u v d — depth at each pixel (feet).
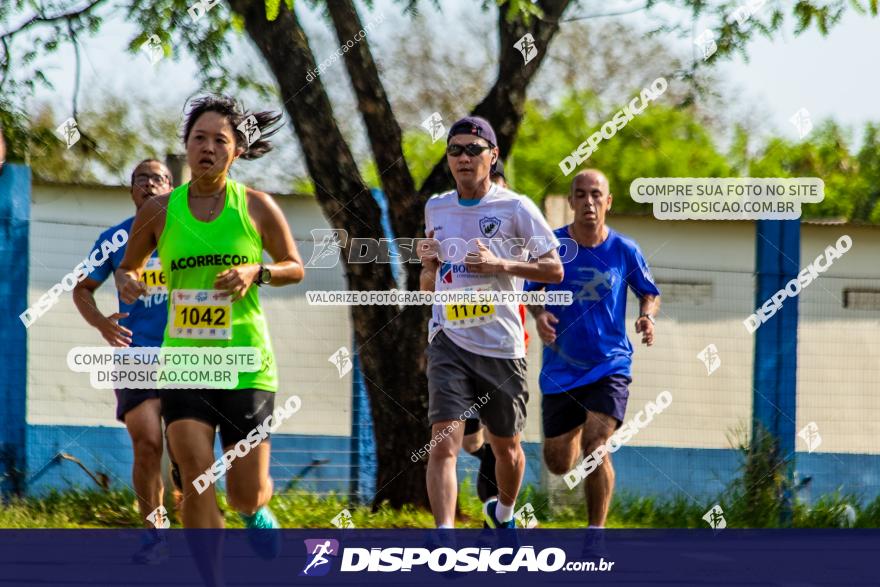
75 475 50.37
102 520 46.91
